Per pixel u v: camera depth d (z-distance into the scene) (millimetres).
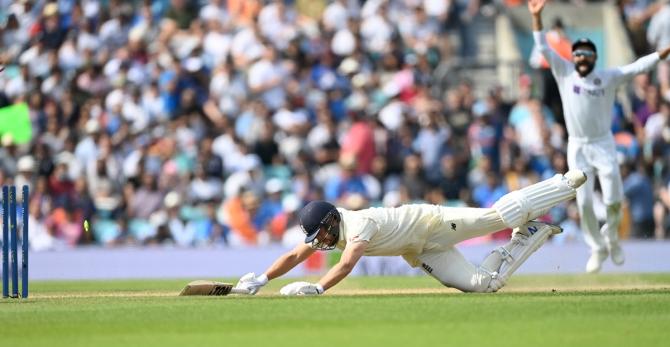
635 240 53594
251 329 21578
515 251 29844
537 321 22391
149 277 51469
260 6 68500
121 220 56031
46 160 56125
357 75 65062
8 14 65125
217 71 63844
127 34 66562
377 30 67375
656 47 70125
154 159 58625
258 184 57125
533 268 51688
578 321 22359
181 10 68875
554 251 51719
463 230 29266
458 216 29172
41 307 26625
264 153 60562
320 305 25656
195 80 63188
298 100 63844
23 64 62812
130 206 56688
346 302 26328
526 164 59688
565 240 56000
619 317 23031
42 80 62875
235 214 55781
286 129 61625
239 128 61125
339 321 22609
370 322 22406
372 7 68500
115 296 31328
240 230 55656
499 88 63000
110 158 58656
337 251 51156
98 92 63406
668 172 60219
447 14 70562
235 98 63031
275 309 24875
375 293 31219
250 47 65188
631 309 24453
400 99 63562
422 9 70188
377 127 60188
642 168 57594
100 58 64688
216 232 55312
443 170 59219
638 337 20109
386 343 19516
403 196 57094
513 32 71125
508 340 19797
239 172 58625
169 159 59031
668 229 57719
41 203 54969
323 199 57625
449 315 23469
